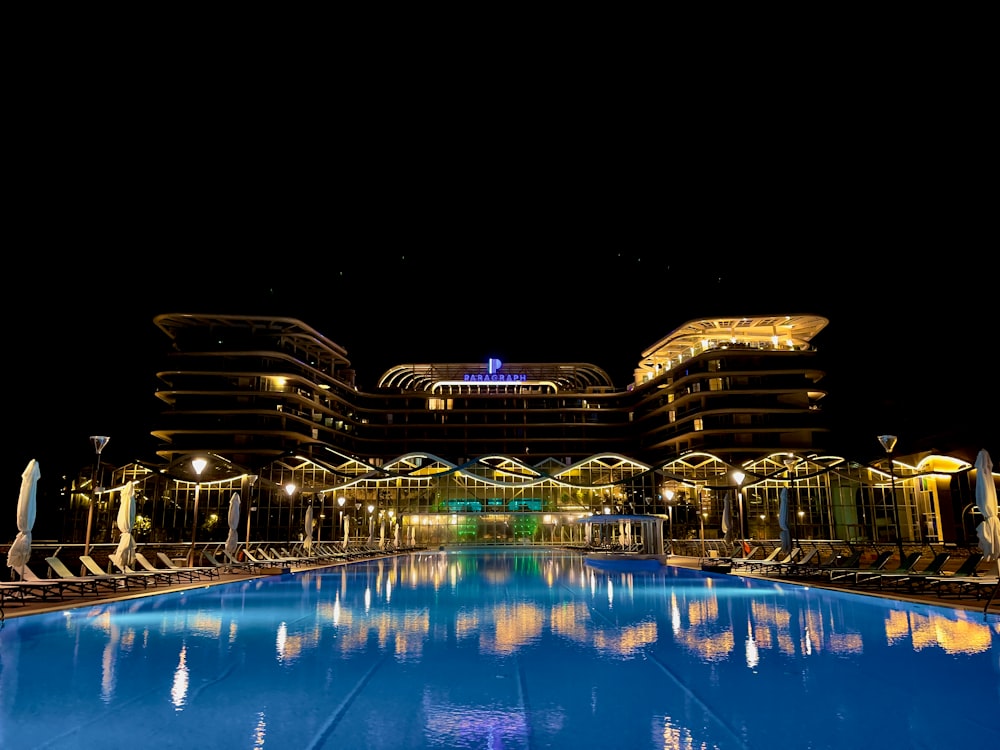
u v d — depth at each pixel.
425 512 73.06
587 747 6.10
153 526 67.94
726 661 9.73
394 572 31.14
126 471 68.19
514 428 97.62
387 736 6.39
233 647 10.82
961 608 15.23
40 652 10.35
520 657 10.03
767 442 75.31
